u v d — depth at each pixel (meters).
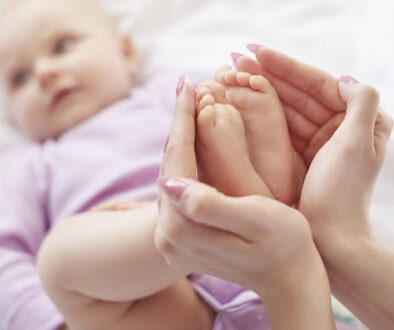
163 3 0.91
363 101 0.46
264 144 0.48
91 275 0.52
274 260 0.43
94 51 0.77
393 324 0.47
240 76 0.48
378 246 0.47
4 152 0.82
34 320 0.59
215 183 0.46
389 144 0.63
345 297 0.48
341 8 0.80
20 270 0.63
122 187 0.67
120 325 0.55
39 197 0.71
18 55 0.78
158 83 0.78
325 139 0.50
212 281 0.57
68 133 0.74
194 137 0.45
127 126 0.72
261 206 0.41
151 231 0.51
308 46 0.77
